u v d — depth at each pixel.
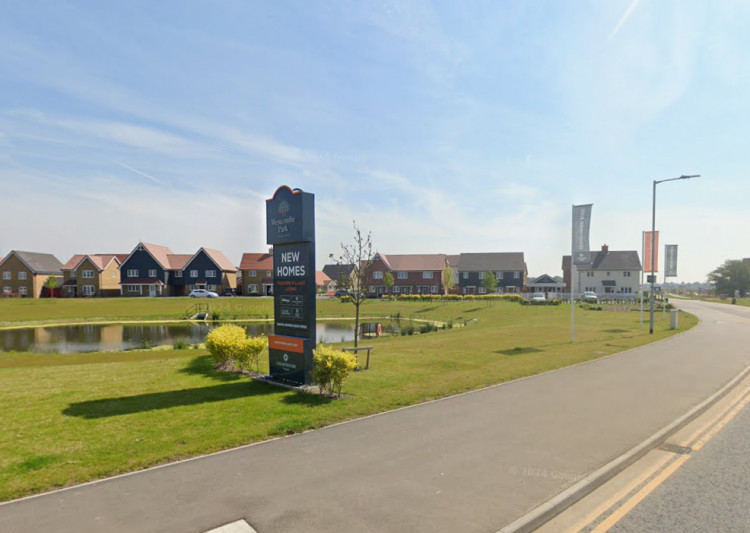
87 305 44.50
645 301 60.03
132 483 5.20
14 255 67.00
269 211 11.70
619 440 6.88
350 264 19.02
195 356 15.59
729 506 5.02
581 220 20.33
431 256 82.38
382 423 7.63
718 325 28.20
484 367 12.92
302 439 6.80
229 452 6.22
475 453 6.30
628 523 4.66
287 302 11.18
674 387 10.55
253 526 4.33
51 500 4.77
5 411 8.09
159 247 74.81
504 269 82.06
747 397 10.09
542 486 5.28
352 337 27.61
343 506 4.75
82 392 9.62
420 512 4.64
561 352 16.23
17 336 27.89
